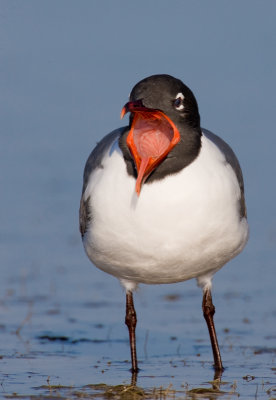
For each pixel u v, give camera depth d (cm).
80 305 1491
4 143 2656
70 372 1126
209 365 1166
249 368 1147
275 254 1778
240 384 1066
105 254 1096
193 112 1042
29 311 1448
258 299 1518
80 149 2605
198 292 1588
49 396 1004
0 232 1930
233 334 1329
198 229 1043
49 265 1719
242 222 1106
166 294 1574
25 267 1700
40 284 1603
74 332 1344
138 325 1398
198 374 1119
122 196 1044
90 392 1025
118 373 1123
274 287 1590
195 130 1048
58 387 1046
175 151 1029
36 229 1956
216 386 1056
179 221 1037
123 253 1074
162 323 1405
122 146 1050
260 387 1050
